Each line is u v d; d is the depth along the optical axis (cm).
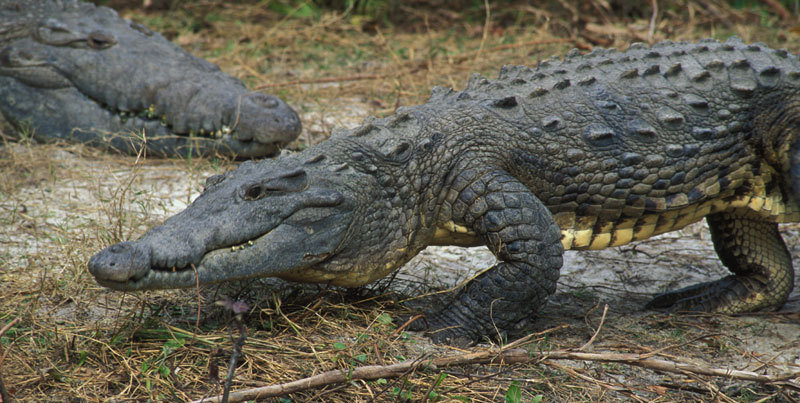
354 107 1355
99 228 804
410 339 648
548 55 1641
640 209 696
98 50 1130
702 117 699
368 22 1916
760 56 748
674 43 791
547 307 759
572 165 677
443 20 1948
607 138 676
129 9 2000
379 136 665
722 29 1848
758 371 636
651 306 775
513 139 673
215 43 1748
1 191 966
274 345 613
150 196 970
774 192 728
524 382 596
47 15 1156
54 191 977
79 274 721
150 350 598
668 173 689
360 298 712
